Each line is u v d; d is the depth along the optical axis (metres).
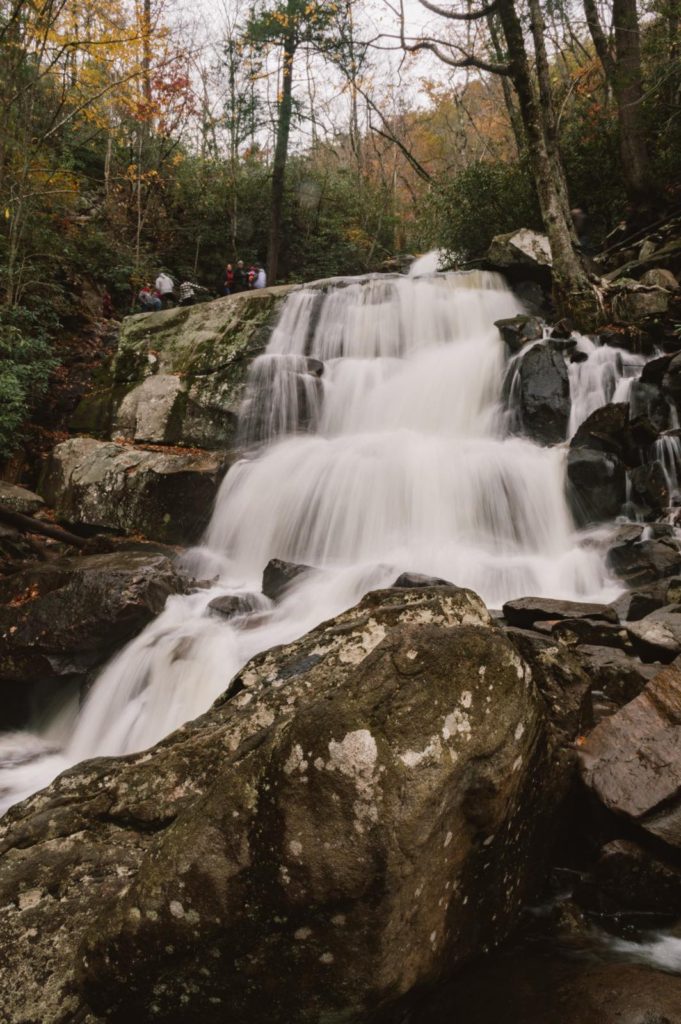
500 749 2.31
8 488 10.00
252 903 2.03
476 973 2.49
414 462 8.67
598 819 3.13
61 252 16.02
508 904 2.69
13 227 12.59
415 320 12.47
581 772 3.17
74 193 17.11
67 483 10.34
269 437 11.23
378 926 1.96
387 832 1.96
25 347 11.52
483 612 3.46
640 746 3.13
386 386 11.25
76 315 15.22
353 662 3.18
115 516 9.74
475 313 12.49
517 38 11.45
